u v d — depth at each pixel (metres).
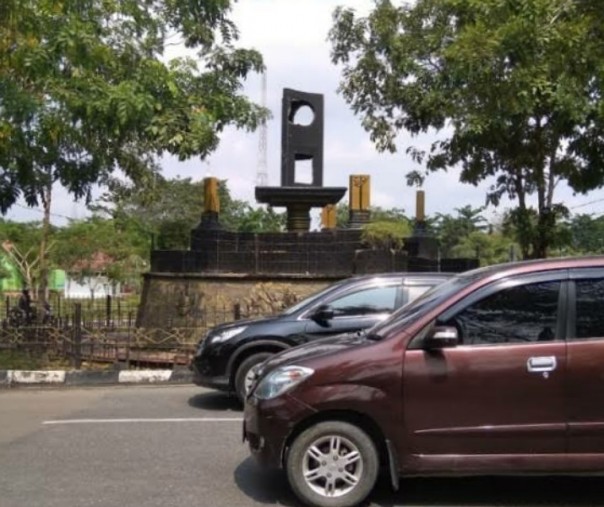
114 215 38.34
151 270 15.67
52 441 8.03
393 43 16.36
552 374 5.55
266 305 14.70
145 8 13.77
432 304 5.82
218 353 9.75
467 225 60.41
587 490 6.24
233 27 20.23
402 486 6.32
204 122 12.35
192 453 7.48
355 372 5.62
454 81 12.39
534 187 16.23
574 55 9.01
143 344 13.62
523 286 5.74
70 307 21.11
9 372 12.11
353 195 16.20
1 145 11.46
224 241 15.24
